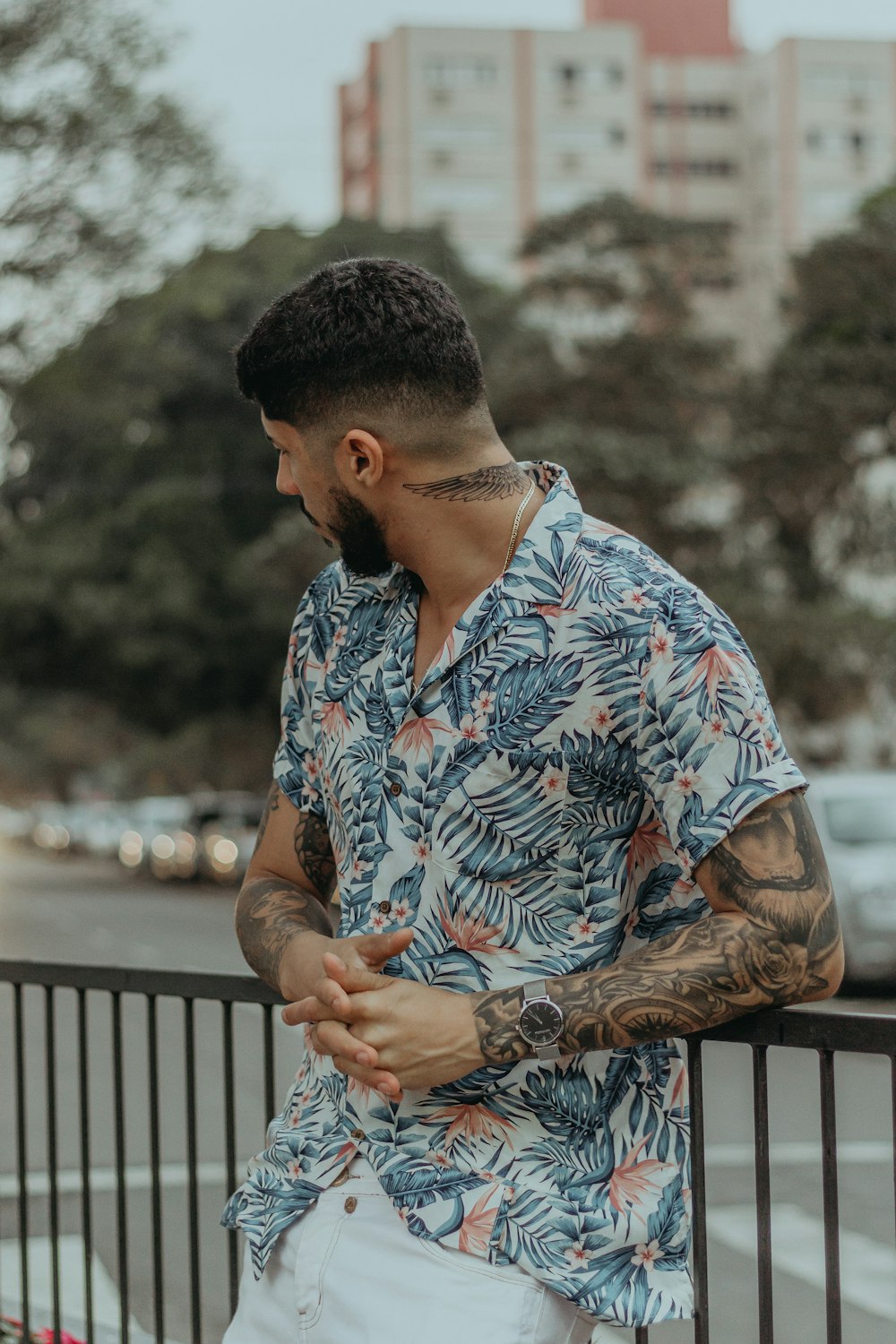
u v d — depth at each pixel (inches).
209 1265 175.5
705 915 59.1
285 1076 285.6
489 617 56.6
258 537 1092.5
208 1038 331.9
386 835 58.3
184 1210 199.3
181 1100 269.1
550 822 56.4
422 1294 55.4
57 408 796.6
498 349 1026.7
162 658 1075.3
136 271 682.8
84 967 100.0
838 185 2417.6
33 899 1013.8
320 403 57.8
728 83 2504.9
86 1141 100.1
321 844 67.3
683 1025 54.1
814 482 820.6
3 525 1069.1
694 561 846.5
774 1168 217.2
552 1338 55.7
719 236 943.7
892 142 2421.3
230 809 1185.4
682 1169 58.6
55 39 629.3
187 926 740.0
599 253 928.9
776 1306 157.3
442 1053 54.9
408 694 58.8
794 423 802.2
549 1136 56.6
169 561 1066.7
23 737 2012.8
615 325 924.6
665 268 922.1
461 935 56.9
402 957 57.4
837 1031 59.9
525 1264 55.0
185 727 1184.8
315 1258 57.8
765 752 54.8
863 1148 228.5
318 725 62.7
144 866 1317.7
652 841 58.7
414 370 56.8
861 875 385.4
